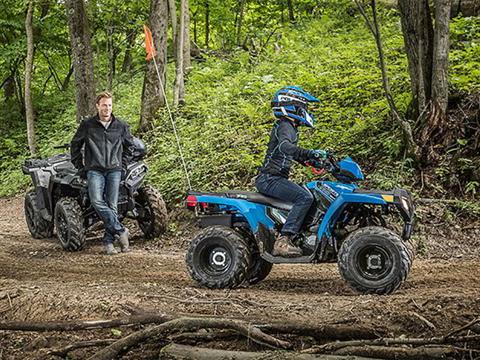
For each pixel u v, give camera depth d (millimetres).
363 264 6281
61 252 9695
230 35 23672
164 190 12031
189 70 18625
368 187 10211
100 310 5652
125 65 23562
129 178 9898
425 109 10531
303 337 4879
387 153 10820
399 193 6328
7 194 18625
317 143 11758
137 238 10648
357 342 4539
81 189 9914
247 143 12719
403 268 6109
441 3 10188
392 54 13820
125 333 5230
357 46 15477
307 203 6586
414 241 8781
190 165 12508
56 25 22344
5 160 21562
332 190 6539
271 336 4812
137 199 10445
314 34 18703
